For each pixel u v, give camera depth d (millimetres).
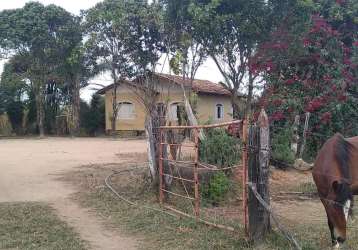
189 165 10703
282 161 14531
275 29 14688
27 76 34344
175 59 15570
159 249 6965
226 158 11898
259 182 6906
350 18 16781
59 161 17391
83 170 14852
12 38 32312
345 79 16281
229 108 37625
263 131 6879
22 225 8328
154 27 17484
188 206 9734
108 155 19516
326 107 16422
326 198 6512
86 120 36812
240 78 15719
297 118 15984
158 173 10586
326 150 7086
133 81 20484
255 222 6973
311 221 8781
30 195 11141
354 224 8320
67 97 36938
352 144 7148
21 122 37094
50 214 9180
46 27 31984
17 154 20078
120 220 8727
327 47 16391
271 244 6832
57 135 36312
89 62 33094
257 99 16391
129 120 35844
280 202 10594
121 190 11359
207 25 14266
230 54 15406
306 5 14281
